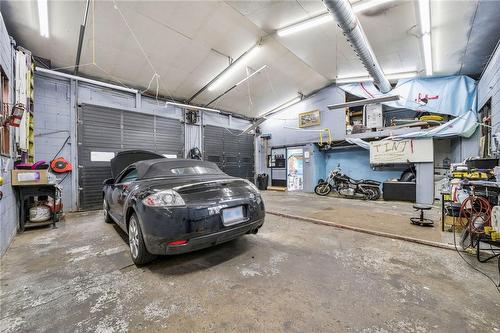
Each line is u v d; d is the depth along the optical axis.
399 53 5.23
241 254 2.46
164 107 7.21
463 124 5.53
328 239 2.97
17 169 3.37
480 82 5.43
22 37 4.19
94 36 4.40
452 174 3.35
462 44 4.59
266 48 5.61
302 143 9.05
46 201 3.93
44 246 2.80
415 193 6.21
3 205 2.64
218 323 1.37
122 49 4.92
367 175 8.27
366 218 4.09
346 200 6.66
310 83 7.90
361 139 7.50
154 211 1.97
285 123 9.66
